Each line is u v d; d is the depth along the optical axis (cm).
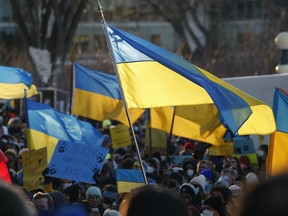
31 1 6431
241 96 1902
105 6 13488
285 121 2017
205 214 1692
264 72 9431
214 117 2744
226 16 11006
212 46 10525
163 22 14088
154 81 2006
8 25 13012
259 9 12950
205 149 3503
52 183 2200
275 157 2019
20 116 4781
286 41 4131
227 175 2409
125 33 1994
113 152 3284
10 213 556
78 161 2114
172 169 2488
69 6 6438
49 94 5112
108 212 1605
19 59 9025
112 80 3186
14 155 2525
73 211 620
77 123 2541
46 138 2477
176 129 2848
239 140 3238
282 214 518
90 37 13488
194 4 10688
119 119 3192
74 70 3161
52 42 6475
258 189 528
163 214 609
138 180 2072
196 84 1991
